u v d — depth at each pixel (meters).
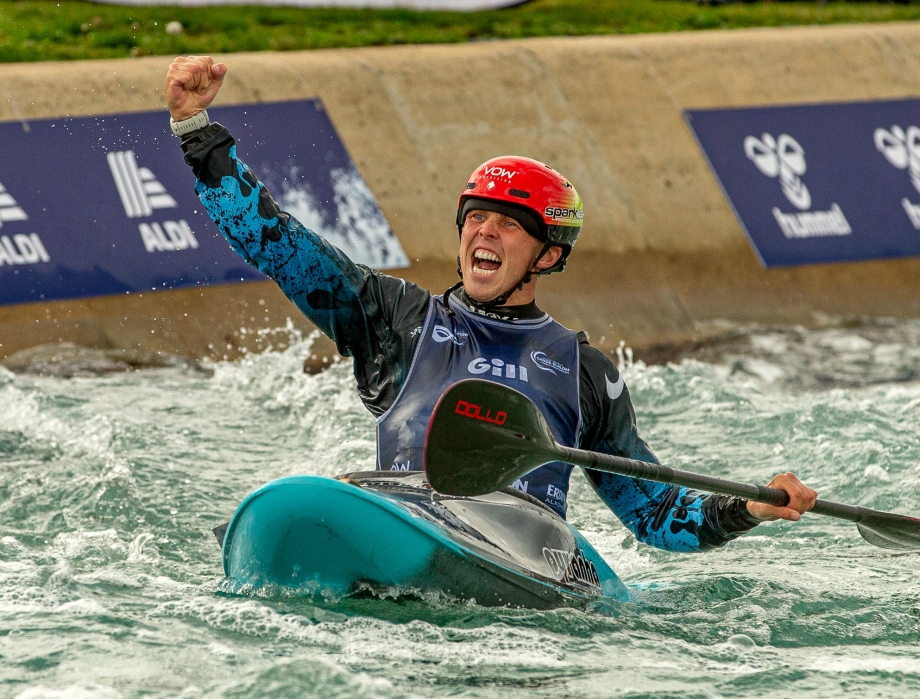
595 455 13.14
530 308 14.70
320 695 10.59
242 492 20.34
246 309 31.88
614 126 40.59
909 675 12.16
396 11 46.06
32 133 32.62
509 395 12.70
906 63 45.91
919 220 41.81
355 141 36.62
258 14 44.31
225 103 35.62
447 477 12.60
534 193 14.30
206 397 27.08
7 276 30.48
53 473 20.34
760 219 39.97
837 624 13.98
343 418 25.52
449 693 10.91
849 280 39.66
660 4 51.44
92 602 12.91
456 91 39.44
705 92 42.47
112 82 34.56
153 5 43.09
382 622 12.37
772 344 35.97
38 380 27.22
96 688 10.63
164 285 31.62
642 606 14.27
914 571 17.03
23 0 42.69
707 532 14.63
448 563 12.62
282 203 34.53
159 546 17.14
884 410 27.19
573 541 14.05
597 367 14.79
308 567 12.66
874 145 42.88
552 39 44.12
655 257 38.03
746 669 12.12
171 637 11.96
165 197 32.81
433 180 36.94
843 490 21.55
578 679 11.45
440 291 35.12
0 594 13.22
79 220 31.73
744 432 25.06
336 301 14.06
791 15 51.28
